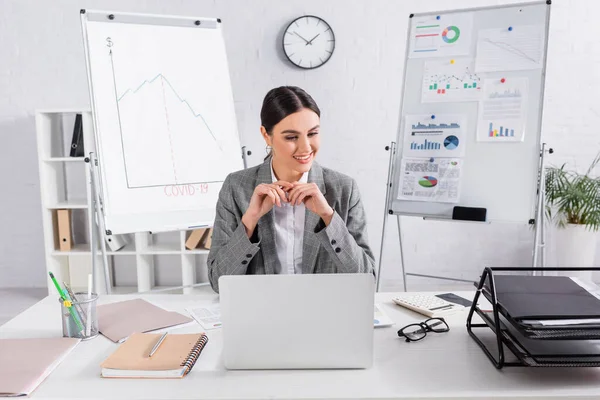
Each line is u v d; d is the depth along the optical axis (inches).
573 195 115.6
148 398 33.8
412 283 136.0
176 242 135.3
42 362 38.4
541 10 89.4
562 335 34.4
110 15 84.7
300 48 126.3
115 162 80.7
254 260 58.1
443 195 92.4
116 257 135.0
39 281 134.6
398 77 128.2
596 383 35.6
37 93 128.5
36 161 130.9
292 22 125.3
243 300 37.3
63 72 127.9
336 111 129.6
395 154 97.6
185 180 85.7
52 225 124.8
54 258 127.0
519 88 88.8
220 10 126.4
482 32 92.6
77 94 128.7
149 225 81.7
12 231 132.9
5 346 41.8
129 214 80.5
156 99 85.8
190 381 36.3
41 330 46.8
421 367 38.3
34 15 125.9
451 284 135.1
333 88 128.8
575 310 37.5
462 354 40.7
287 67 128.2
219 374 37.5
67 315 44.1
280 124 52.1
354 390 34.7
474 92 91.7
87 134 118.9
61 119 129.8
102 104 81.2
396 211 96.7
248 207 55.7
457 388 34.8
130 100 83.5
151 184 82.9
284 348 37.9
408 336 44.2
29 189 131.5
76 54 127.3
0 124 129.2
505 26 91.2
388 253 135.3
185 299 55.9
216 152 89.7
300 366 38.2
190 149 87.4
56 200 126.2
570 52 126.3
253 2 126.1
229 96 93.3
